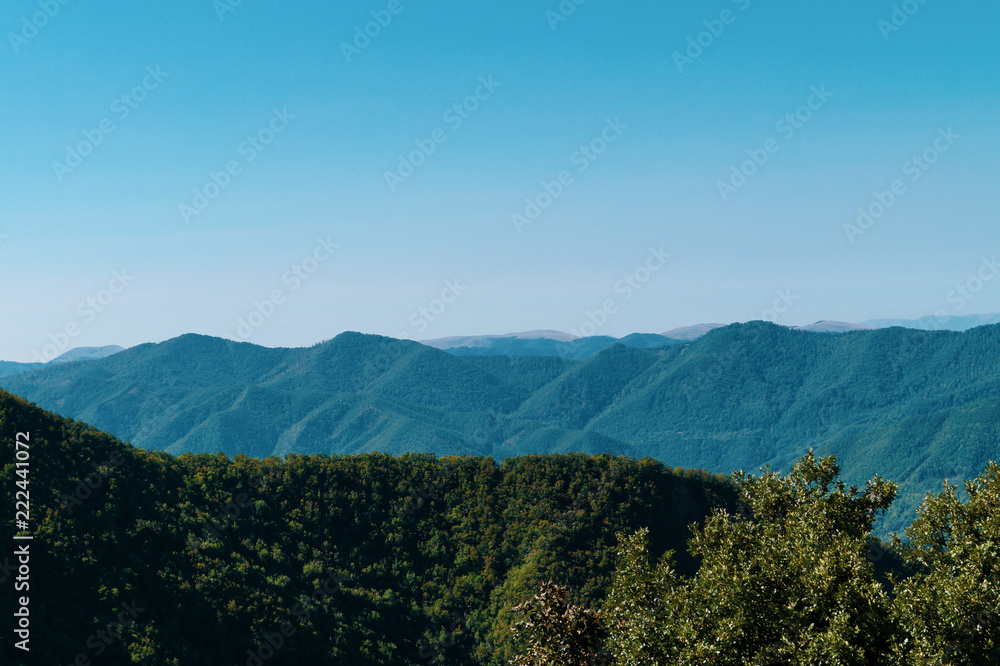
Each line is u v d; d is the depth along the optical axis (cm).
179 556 7825
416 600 9256
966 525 2594
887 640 2155
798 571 2336
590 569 8944
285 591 8181
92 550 7175
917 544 2767
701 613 2325
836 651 2033
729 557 2481
